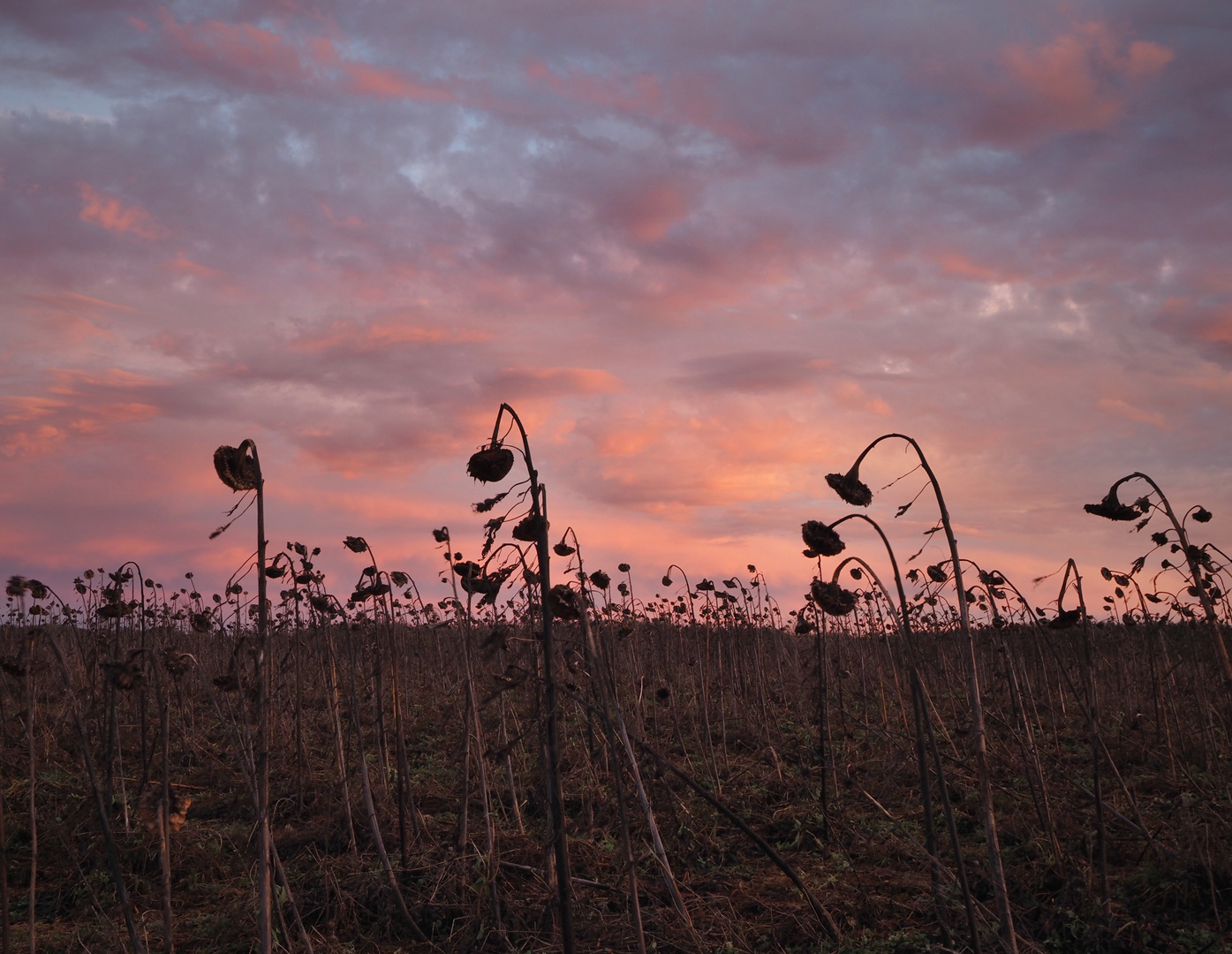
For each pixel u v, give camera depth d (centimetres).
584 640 459
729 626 1149
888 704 1037
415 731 983
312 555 746
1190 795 617
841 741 934
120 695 888
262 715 365
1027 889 538
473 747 696
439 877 563
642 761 766
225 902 577
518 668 392
